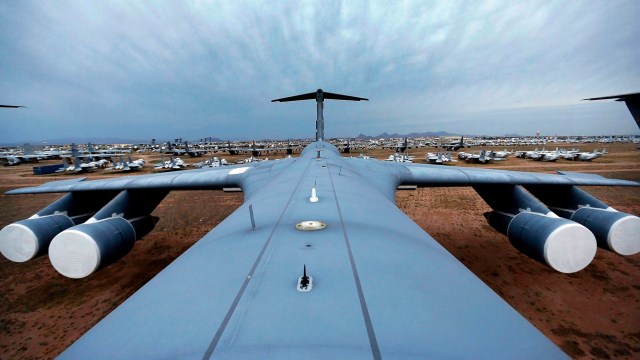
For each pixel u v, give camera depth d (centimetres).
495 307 215
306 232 352
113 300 1102
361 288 230
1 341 887
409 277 252
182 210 2400
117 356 166
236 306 210
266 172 1045
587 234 704
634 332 878
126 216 1020
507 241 1595
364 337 173
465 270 282
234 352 162
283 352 159
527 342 176
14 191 1040
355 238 332
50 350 849
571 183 1002
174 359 159
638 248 820
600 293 1082
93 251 771
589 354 798
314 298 216
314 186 625
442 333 180
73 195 1082
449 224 1909
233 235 363
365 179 851
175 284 250
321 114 1775
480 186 1130
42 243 903
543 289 1116
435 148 11256
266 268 266
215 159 5984
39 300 1102
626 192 2747
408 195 2839
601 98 843
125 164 5341
